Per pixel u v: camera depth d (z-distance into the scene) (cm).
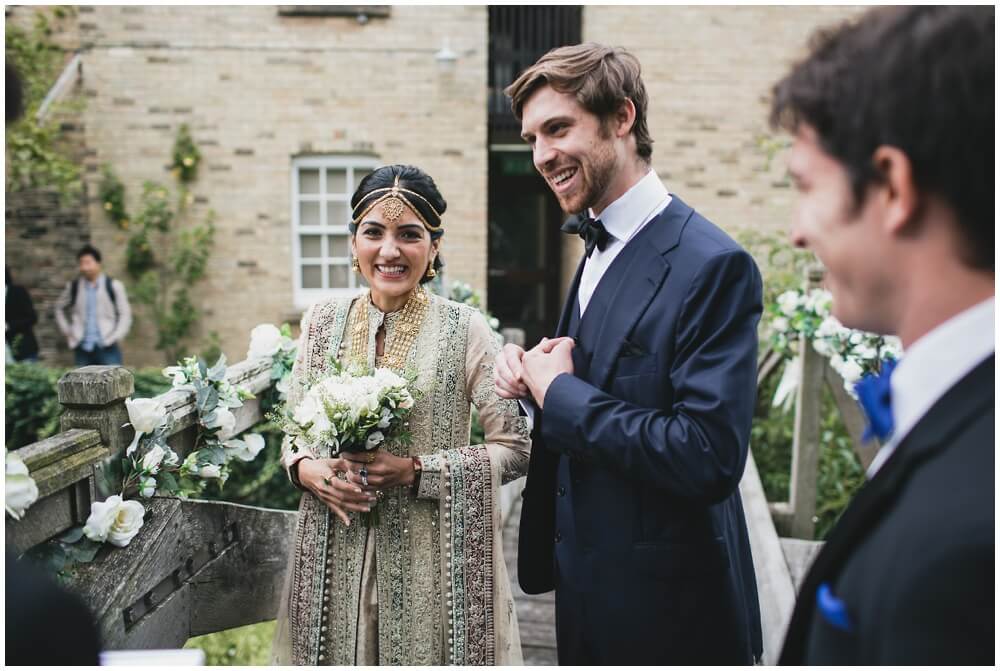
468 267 752
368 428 178
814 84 75
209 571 231
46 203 750
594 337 160
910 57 68
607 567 157
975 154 65
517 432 201
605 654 159
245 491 402
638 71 160
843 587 71
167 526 211
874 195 71
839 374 363
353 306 204
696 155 746
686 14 734
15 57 674
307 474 193
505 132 802
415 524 194
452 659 191
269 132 733
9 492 147
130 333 762
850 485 453
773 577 295
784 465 489
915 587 61
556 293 883
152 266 749
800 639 79
